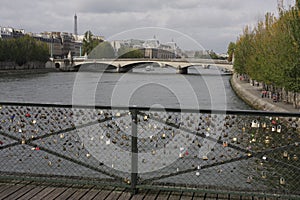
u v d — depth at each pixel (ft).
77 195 15.92
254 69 125.59
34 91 135.95
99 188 16.67
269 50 95.76
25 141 17.84
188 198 15.64
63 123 18.33
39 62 295.48
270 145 16.08
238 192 15.48
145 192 16.25
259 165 17.69
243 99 125.80
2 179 17.60
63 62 275.59
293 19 72.54
